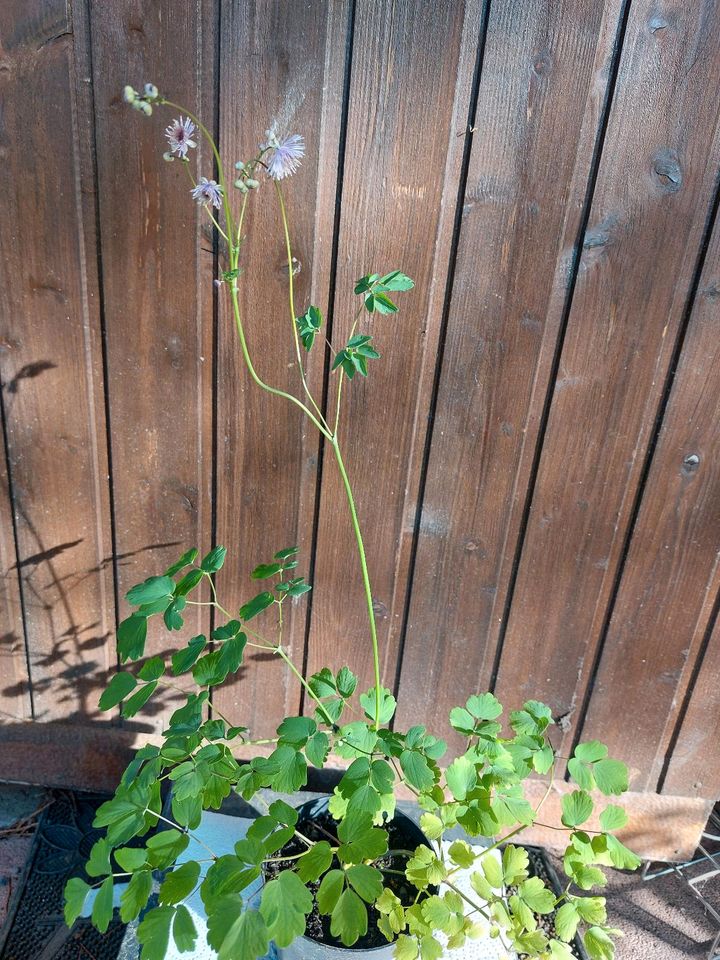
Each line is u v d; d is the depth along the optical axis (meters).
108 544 0.84
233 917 0.55
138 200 0.70
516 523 0.80
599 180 0.68
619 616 0.83
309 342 0.64
